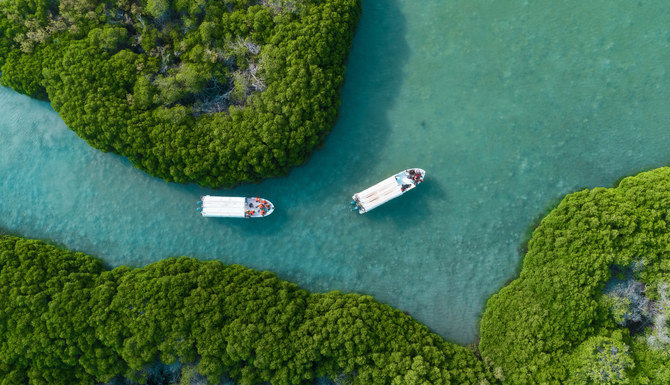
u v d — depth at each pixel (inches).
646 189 1567.4
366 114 1785.2
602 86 1740.9
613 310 1534.2
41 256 1672.0
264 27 1652.3
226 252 1785.2
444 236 1744.6
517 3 1790.1
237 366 1571.1
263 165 1657.2
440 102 1776.6
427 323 1721.2
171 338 1542.8
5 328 1573.6
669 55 1731.1
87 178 1835.6
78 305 1583.4
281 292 1615.4
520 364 1568.7
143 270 1683.1
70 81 1649.9
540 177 1734.7
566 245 1583.4
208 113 1676.9
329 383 1582.2
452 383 1542.8
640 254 1534.2
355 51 1801.2
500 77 1768.0
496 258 1723.7
